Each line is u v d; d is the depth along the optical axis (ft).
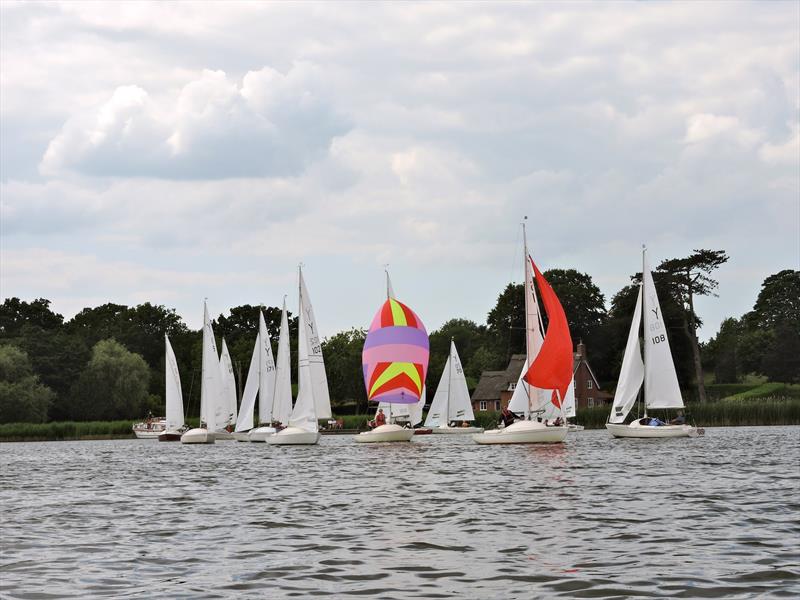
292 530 82.84
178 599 55.01
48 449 307.58
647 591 54.60
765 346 580.30
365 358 271.49
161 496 119.55
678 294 470.39
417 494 112.98
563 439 228.22
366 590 56.54
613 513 89.97
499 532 78.84
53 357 510.17
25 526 89.86
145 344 654.12
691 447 208.54
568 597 53.62
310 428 267.39
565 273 545.44
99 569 65.05
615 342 508.12
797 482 119.34
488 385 508.94
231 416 358.43
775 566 60.95
